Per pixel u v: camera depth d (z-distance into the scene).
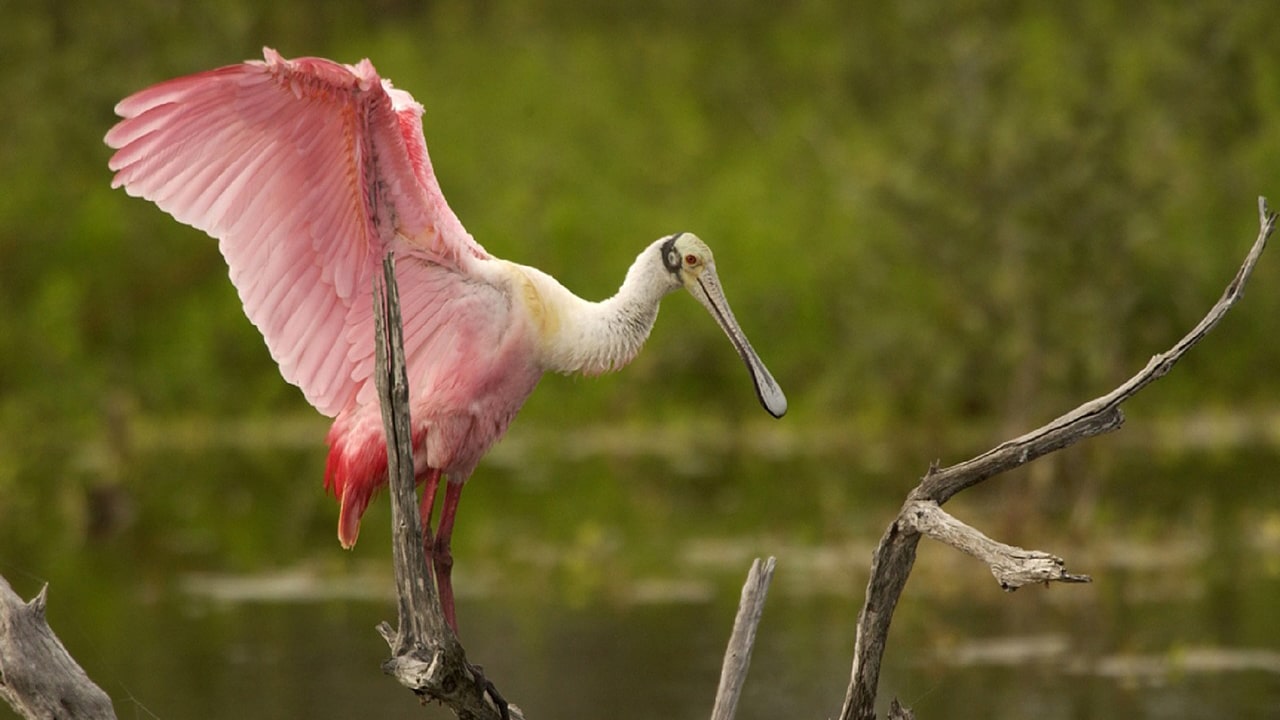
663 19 32.38
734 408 23.19
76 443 22.52
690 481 19.08
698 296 9.43
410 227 8.59
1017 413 20.03
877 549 7.14
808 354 23.30
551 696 11.62
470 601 14.54
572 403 23.48
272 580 15.39
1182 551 15.62
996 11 25.66
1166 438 20.81
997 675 12.16
